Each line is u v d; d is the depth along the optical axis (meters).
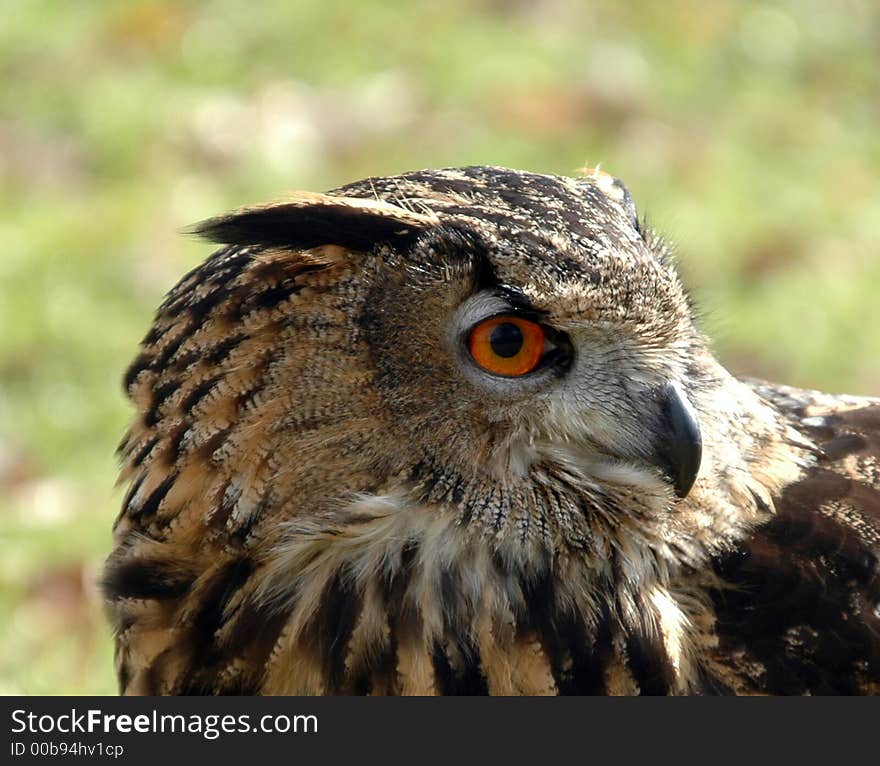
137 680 7.53
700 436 7.02
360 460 6.98
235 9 20.88
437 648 7.10
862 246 18.17
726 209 18.61
